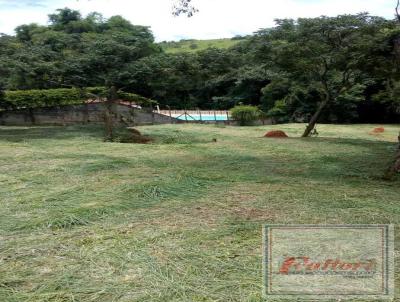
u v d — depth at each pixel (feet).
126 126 46.50
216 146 28.89
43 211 12.14
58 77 48.21
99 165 19.33
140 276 7.96
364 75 37.24
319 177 17.29
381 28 31.94
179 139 35.53
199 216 11.60
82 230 10.53
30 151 24.81
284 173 18.25
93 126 43.93
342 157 23.15
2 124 52.54
